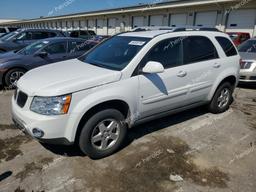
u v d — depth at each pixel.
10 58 6.82
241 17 19.09
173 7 23.72
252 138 4.20
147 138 4.11
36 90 3.13
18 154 3.58
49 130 3.02
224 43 4.97
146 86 3.64
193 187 2.96
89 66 3.83
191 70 4.22
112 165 3.35
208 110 5.23
